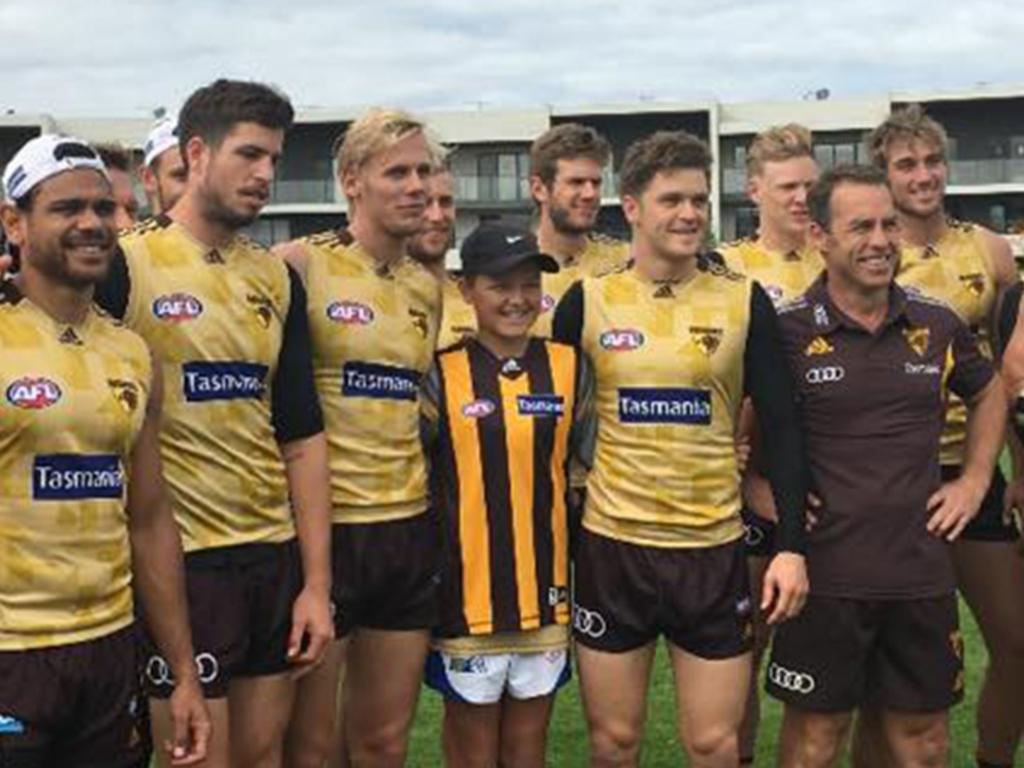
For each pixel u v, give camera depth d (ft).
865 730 15.10
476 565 14.21
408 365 14.33
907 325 13.82
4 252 11.10
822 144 148.46
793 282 18.31
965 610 28.43
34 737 10.61
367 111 14.43
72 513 10.71
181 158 12.95
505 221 15.21
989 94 149.28
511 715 14.64
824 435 13.82
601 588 14.06
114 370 11.03
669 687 22.72
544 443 14.25
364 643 14.47
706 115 149.79
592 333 14.23
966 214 154.61
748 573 14.69
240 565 12.67
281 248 14.26
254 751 13.12
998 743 17.35
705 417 13.89
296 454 13.29
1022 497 15.47
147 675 12.21
